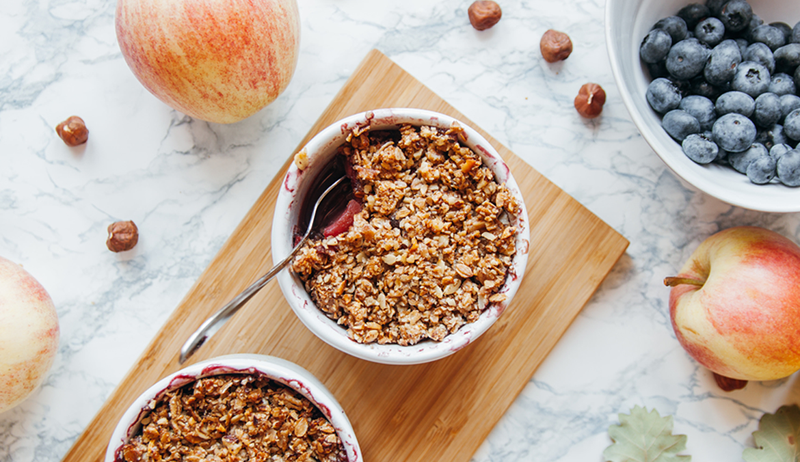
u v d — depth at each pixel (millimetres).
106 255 586
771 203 533
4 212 586
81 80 587
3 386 546
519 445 588
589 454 587
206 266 584
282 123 587
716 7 552
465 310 530
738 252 552
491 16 581
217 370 524
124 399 568
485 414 575
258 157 586
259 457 525
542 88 589
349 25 590
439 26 591
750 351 544
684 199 589
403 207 535
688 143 542
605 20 533
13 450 580
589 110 582
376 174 535
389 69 577
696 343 559
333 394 573
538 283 578
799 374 586
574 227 577
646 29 560
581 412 589
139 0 522
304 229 545
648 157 588
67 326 583
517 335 577
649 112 558
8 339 543
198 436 523
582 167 589
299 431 528
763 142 544
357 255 533
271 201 575
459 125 529
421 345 529
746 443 588
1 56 587
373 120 531
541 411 589
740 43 553
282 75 552
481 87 590
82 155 586
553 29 589
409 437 574
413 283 531
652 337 589
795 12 562
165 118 587
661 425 580
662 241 589
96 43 587
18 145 587
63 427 581
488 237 532
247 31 527
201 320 571
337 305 531
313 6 588
